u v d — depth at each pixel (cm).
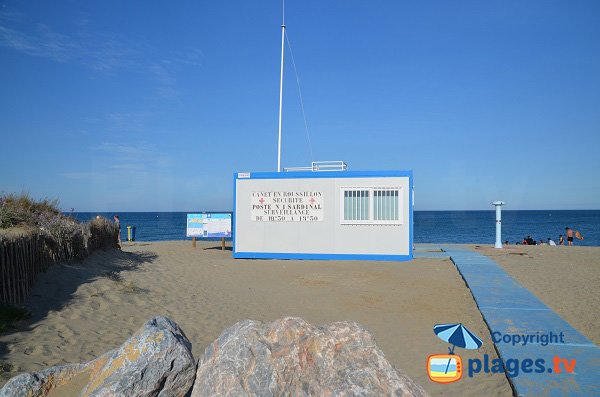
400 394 390
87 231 1262
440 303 1118
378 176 1838
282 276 1488
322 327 448
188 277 1359
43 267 959
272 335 427
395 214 1825
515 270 1589
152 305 980
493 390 602
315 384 398
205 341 798
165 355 390
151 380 379
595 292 1208
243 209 1908
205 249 2180
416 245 2533
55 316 796
